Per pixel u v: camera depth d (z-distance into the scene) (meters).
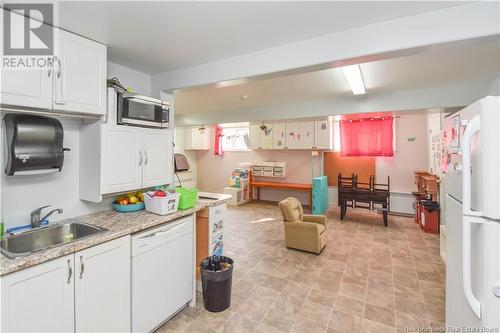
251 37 2.00
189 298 2.35
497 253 1.11
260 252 3.72
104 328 1.65
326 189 6.06
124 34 1.91
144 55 2.33
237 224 5.19
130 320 1.83
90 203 2.25
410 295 2.58
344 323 2.16
